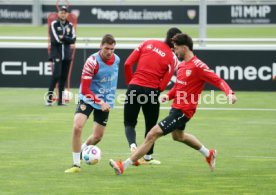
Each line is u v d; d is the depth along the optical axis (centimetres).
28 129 3130
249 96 4259
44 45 4528
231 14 9262
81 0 9594
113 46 2252
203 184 2111
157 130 2181
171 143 2839
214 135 3005
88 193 1989
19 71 4566
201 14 4538
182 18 9369
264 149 2694
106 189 2038
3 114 3566
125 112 2447
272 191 2025
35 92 4416
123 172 2247
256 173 2270
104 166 2383
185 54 2194
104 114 2314
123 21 9450
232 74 4444
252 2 9231
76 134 2259
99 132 2333
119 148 2711
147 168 2356
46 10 9512
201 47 4434
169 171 2308
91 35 7912
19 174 2239
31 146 2734
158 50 2433
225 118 3488
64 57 3859
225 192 2011
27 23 9531
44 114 3578
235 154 2595
